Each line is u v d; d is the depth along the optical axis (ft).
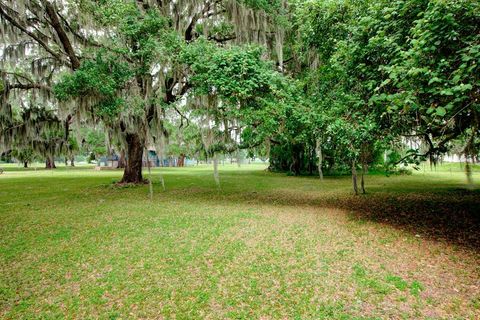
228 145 53.06
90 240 18.67
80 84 31.04
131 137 52.47
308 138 31.42
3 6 33.09
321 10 24.07
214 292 11.78
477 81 12.33
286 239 18.57
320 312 10.26
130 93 36.42
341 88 23.61
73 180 65.26
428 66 13.16
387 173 24.94
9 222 23.52
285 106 26.55
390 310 10.31
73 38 41.45
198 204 32.12
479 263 14.21
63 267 14.43
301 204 31.99
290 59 43.60
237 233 20.03
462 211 26.09
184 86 40.22
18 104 43.55
